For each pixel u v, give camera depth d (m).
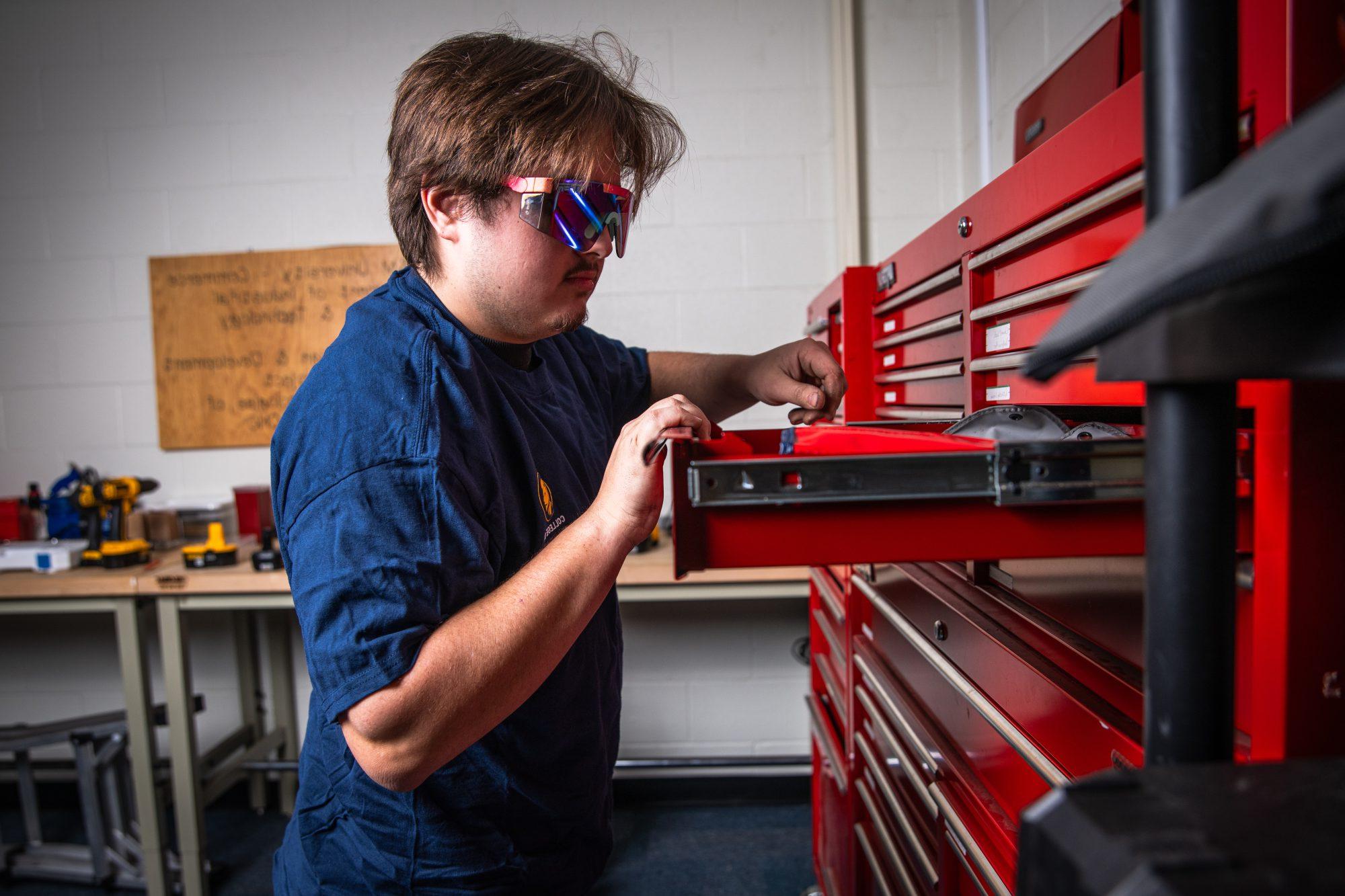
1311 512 0.50
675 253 2.46
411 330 0.79
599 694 0.98
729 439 0.68
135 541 2.15
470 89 0.75
